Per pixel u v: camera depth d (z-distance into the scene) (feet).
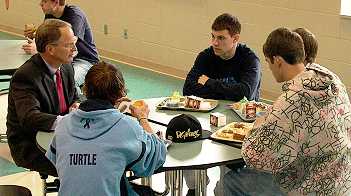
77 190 8.02
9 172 14.32
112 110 8.29
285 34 8.94
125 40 24.45
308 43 9.72
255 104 11.21
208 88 12.32
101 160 8.04
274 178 9.32
